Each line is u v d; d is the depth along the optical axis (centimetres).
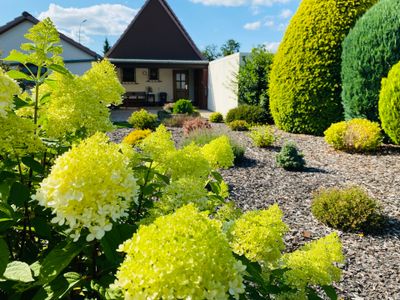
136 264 88
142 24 1967
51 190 103
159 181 174
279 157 609
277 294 148
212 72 1828
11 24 1561
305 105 866
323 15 837
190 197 148
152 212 150
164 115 1327
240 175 562
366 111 740
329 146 748
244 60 1308
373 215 381
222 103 1670
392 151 688
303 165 601
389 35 693
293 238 359
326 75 833
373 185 511
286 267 154
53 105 159
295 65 872
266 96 1137
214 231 100
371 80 720
